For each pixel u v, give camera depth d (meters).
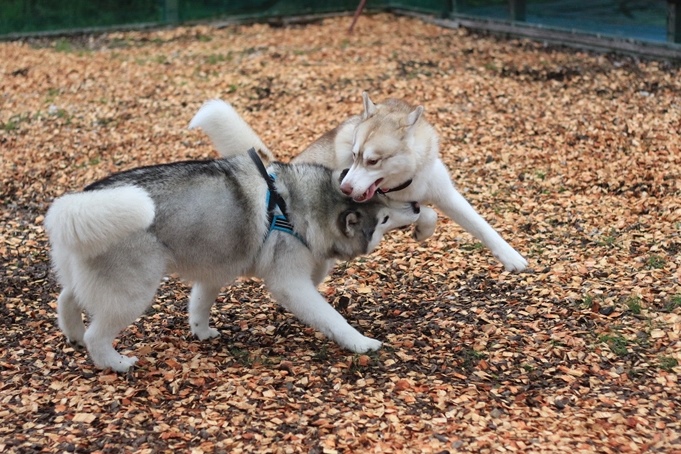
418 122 4.86
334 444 3.54
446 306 5.00
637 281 5.05
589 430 3.60
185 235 4.14
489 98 9.12
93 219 3.70
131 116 9.41
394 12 14.38
